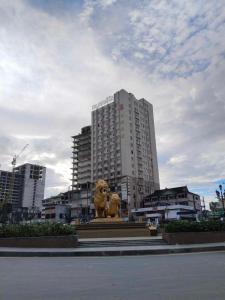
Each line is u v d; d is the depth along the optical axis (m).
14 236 18.31
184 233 18.78
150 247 16.44
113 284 7.33
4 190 112.88
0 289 6.90
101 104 112.38
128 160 97.50
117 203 29.19
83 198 103.25
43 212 104.88
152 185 104.69
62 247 17.38
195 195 89.25
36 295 6.25
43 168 132.00
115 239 20.59
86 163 112.25
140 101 115.00
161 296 5.99
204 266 10.14
